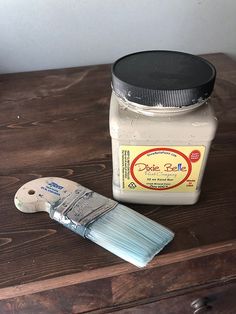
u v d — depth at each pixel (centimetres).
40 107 69
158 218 48
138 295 48
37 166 55
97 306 47
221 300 55
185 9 81
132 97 40
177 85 40
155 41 84
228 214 48
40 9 74
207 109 43
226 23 86
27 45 78
